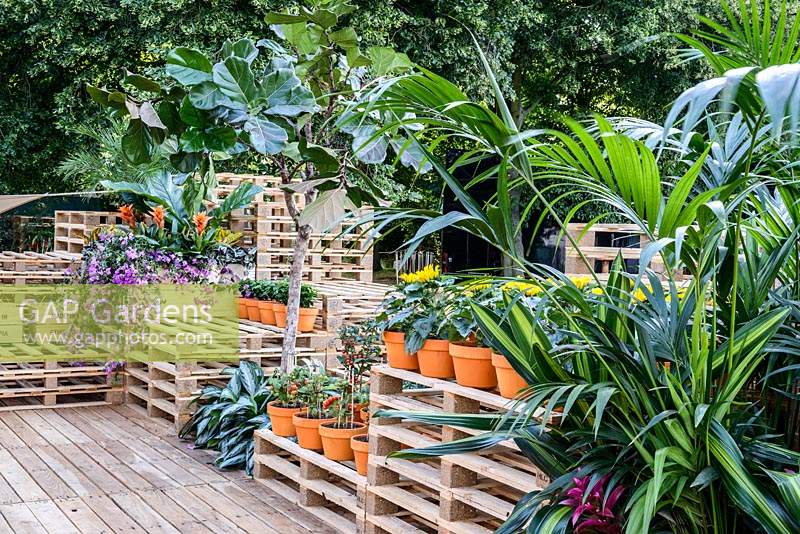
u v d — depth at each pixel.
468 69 13.40
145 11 12.02
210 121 4.81
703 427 2.54
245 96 4.77
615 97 17.34
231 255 6.99
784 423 3.02
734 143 2.88
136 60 13.62
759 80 1.72
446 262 13.00
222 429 5.62
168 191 7.15
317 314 6.54
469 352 3.68
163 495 4.86
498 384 3.63
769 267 2.78
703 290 2.60
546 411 2.51
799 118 1.65
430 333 4.03
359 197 5.04
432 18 13.59
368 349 4.75
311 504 4.66
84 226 9.08
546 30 15.27
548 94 17.16
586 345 2.76
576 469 2.81
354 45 5.01
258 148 4.69
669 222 2.42
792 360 2.88
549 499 2.87
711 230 2.43
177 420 6.11
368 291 6.85
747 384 3.10
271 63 5.10
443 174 2.60
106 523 4.40
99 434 6.15
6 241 13.30
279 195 7.55
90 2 12.35
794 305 2.67
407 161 5.14
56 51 12.83
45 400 6.93
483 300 3.67
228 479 5.18
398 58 5.21
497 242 2.61
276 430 5.04
